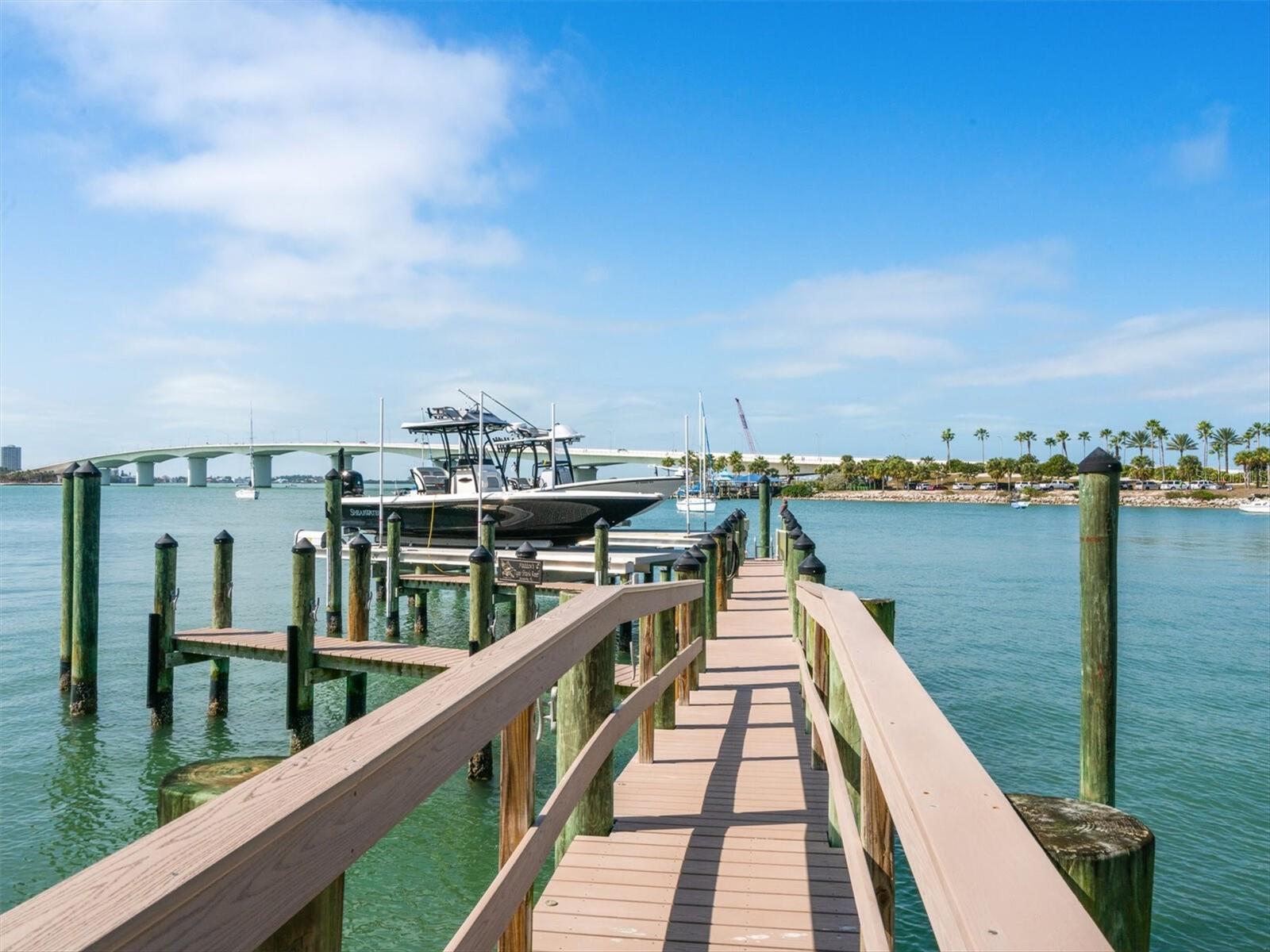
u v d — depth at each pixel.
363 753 1.14
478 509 25.48
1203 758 10.45
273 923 0.90
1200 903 7.06
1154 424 148.12
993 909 0.78
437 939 6.13
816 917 3.33
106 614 19.67
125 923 0.67
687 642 6.89
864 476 161.00
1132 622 20.39
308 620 10.73
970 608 22.72
